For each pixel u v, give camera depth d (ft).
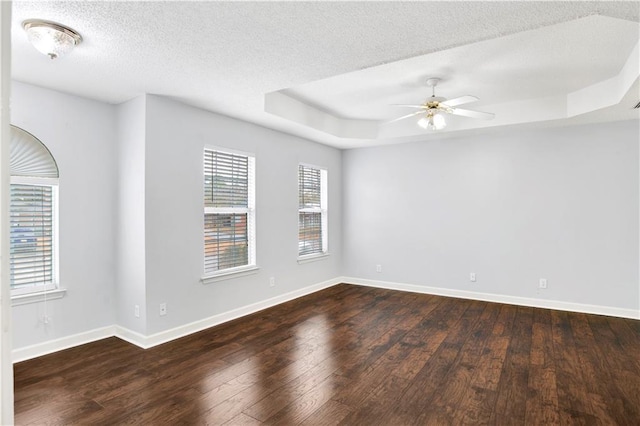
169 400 8.02
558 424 7.16
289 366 9.76
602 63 10.71
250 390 8.47
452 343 11.46
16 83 9.96
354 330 12.66
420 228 18.40
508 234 16.29
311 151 18.29
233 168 14.15
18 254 10.21
